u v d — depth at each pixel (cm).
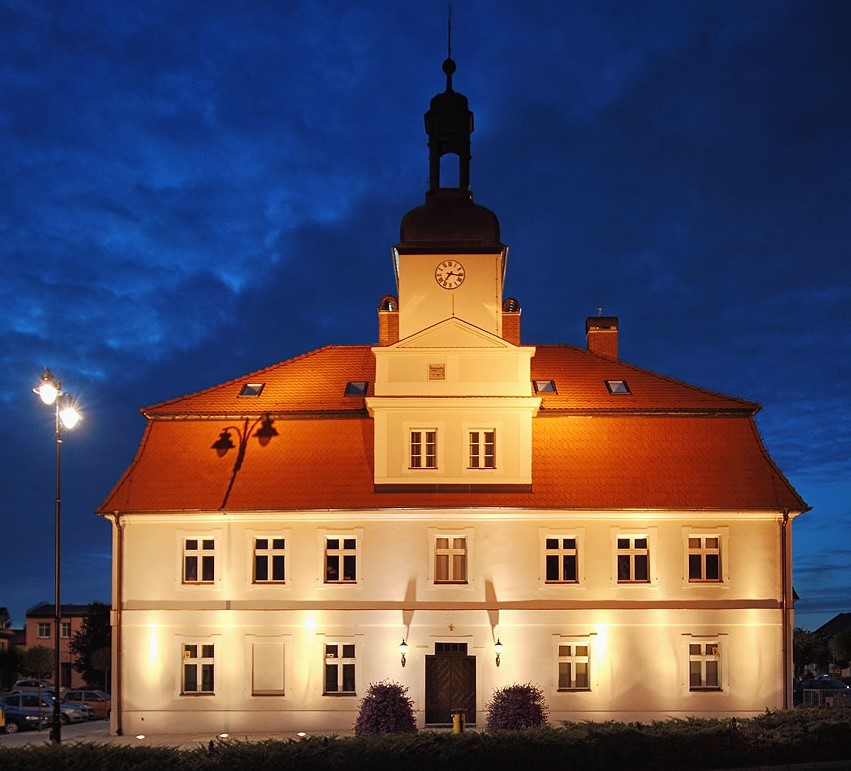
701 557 3819
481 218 4122
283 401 4156
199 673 3781
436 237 4100
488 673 3719
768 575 3794
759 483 3872
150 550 3844
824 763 2464
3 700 4894
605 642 3741
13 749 2280
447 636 3741
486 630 3741
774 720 2647
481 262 4081
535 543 3791
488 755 2317
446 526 3803
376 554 3794
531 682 3716
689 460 3931
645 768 2378
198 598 3803
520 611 3750
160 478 3928
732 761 2430
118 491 3906
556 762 2339
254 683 3759
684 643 3744
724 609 3766
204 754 2277
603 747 2370
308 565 3800
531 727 2522
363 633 3753
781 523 3825
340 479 3884
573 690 3716
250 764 2214
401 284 4078
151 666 3778
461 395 3878
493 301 4062
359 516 3809
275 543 3844
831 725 2536
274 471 3922
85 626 8706
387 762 2272
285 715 3722
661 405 4075
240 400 4181
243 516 3828
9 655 8956
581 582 3769
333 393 4197
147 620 3800
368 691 3491
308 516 3816
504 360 3900
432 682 3734
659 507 3781
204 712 3741
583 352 4431
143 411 4147
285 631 3766
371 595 3772
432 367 3909
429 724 3697
